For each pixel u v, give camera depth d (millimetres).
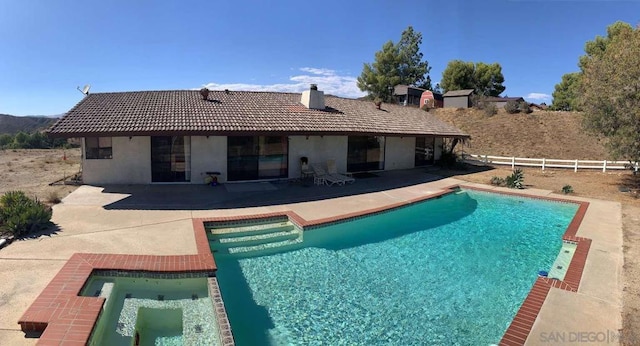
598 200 16766
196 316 6832
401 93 62875
